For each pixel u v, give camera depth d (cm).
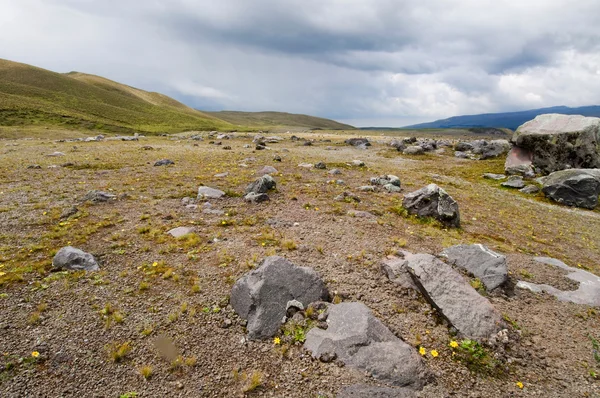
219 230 1324
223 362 691
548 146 3612
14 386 591
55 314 773
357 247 1223
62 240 1158
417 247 1296
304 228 1388
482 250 1156
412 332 806
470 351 766
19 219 1344
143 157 3362
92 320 765
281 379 660
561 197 2842
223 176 2416
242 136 7100
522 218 2158
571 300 1026
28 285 873
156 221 1394
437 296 888
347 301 901
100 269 979
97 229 1281
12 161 2844
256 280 851
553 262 1310
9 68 17388
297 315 810
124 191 1866
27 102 12356
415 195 1780
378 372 668
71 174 2352
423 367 689
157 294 878
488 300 918
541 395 677
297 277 881
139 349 700
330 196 1977
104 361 665
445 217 1673
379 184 2420
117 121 14062
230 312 827
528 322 899
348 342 719
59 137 8975
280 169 2861
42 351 669
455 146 5619
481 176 3688
